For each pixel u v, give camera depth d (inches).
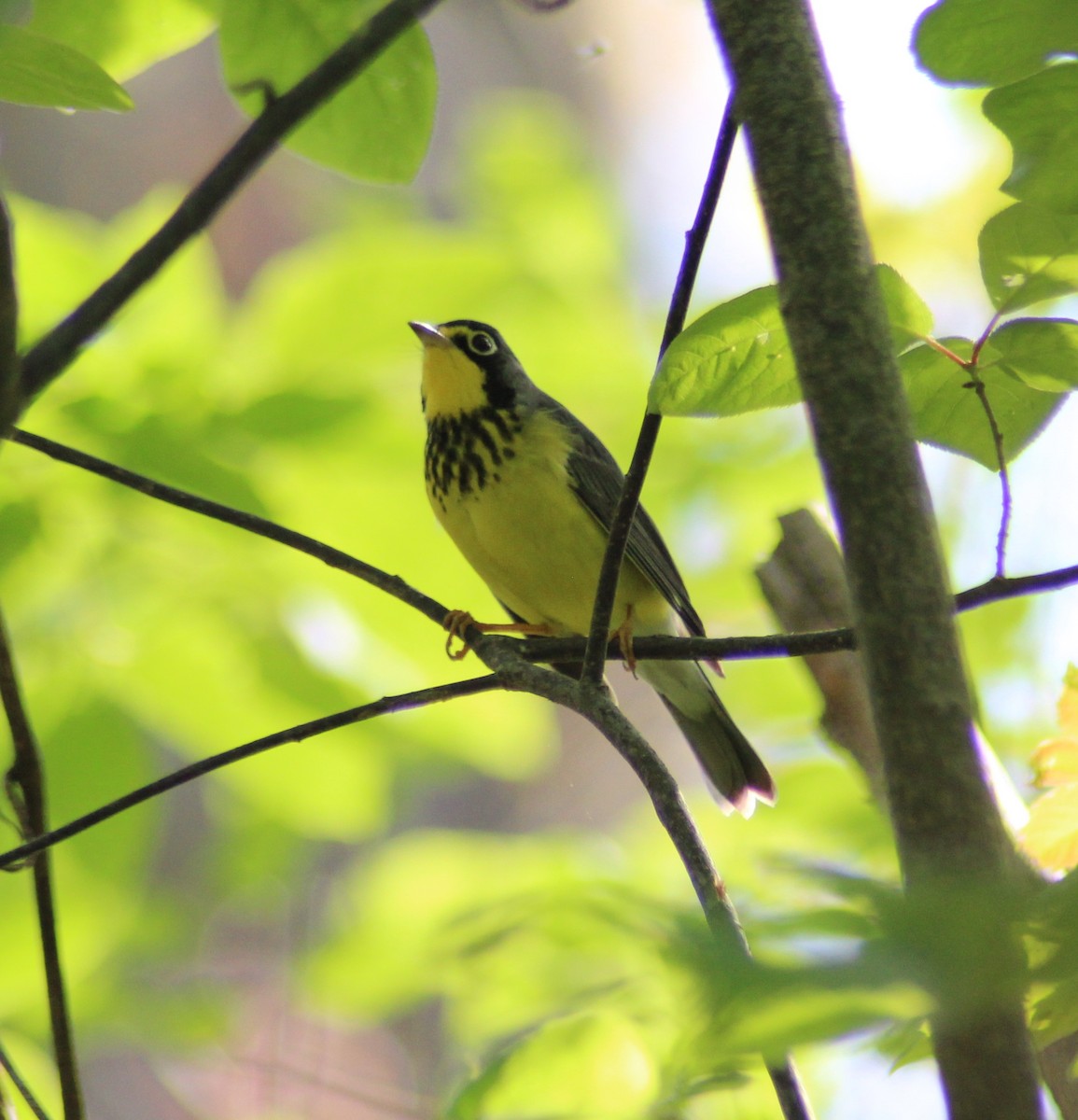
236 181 201.0
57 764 436.5
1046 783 242.2
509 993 350.0
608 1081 292.5
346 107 295.7
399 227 591.5
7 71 229.3
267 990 721.0
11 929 487.8
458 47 1176.8
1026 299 229.6
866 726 364.5
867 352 181.8
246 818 709.9
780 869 135.0
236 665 451.8
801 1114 199.5
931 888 126.2
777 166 191.2
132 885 532.4
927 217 589.3
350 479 468.8
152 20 304.2
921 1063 263.4
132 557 447.2
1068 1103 237.1
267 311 483.2
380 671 483.5
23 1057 477.1
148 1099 883.4
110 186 1114.1
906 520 173.5
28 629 441.7
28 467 420.5
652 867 488.4
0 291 188.9
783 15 198.1
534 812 1040.8
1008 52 229.3
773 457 623.5
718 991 113.2
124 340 458.0
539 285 620.7
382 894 509.0
